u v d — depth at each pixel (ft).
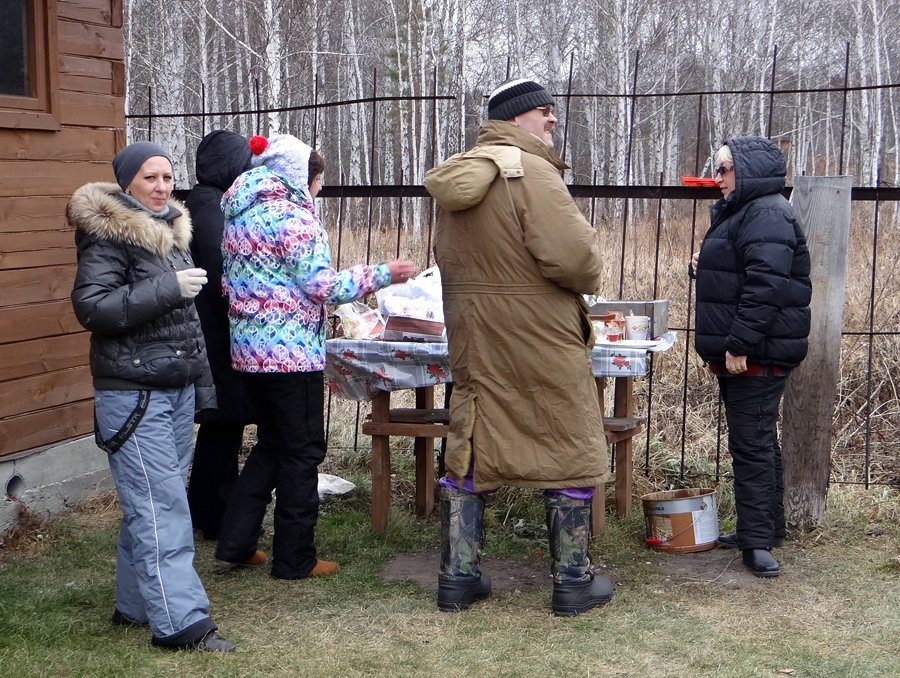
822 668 9.69
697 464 17.20
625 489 14.61
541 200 10.26
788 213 12.01
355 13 76.95
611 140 66.44
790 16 81.56
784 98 79.15
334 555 13.26
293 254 11.11
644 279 27.73
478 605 11.46
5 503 13.43
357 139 69.62
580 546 11.10
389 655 9.93
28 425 13.79
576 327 10.69
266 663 9.66
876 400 19.98
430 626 10.78
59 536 13.70
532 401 10.61
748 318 11.85
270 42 49.60
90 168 14.60
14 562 12.80
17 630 10.34
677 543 13.29
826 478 14.06
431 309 13.52
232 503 12.25
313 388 11.85
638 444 18.30
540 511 14.90
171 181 9.99
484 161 10.44
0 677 9.13
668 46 77.05
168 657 9.70
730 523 14.69
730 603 11.57
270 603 11.44
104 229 9.31
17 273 13.42
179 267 10.05
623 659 9.89
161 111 57.47
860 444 18.65
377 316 14.24
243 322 11.53
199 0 57.11
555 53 79.66
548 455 10.68
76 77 14.24
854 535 13.98
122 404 9.60
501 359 10.58
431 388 15.35
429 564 13.02
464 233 10.71
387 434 13.82
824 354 13.78
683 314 25.64
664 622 10.90
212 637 9.98
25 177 13.44
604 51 74.49
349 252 35.04
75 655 9.72
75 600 11.36
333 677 9.37
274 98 49.34
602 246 32.45
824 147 81.76
